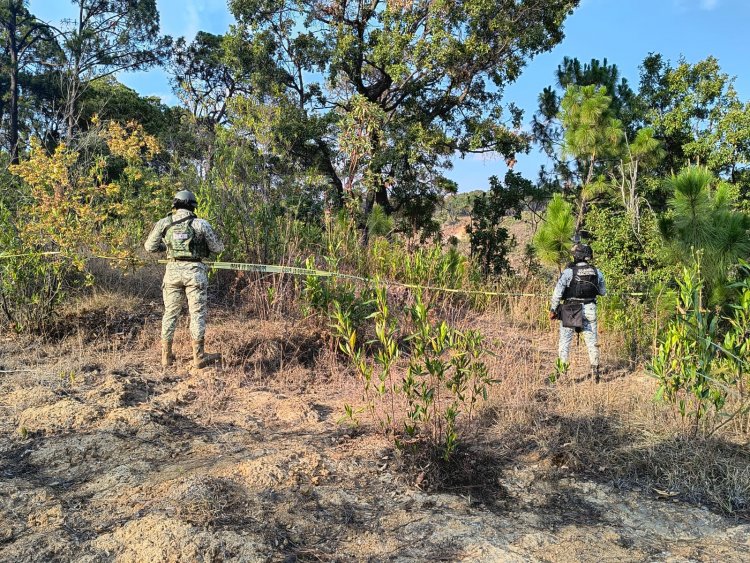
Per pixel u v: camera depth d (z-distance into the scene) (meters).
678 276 7.22
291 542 2.90
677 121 18.20
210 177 8.53
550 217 8.80
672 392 4.60
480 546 2.92
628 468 3.93
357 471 3.77
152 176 8.24
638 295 9.06
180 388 5.06
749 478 3.70
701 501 3.58
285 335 6.30
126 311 6.51
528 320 8.95
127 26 30.38
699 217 6.08
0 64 27.34
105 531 2.87
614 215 13.02
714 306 5.95
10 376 4.98
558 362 5.12
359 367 4.42
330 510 3.27
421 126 18.12
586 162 15.93
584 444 4.23
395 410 4.85
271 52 19.72
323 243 9.23
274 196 9.43
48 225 5.87
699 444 4.12
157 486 3.29
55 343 5.82
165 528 2.82
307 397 5.22
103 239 6.48
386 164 17.39
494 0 17.17
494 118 19.72
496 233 17.34
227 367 5.55
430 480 3.70
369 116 14.38
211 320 6.58
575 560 2.85
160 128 28.84
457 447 4.17
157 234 5.44
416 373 4.20
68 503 3.13
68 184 6.22
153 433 4.11
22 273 6.00
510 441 4.39
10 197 6.64
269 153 9.76
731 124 17.28
